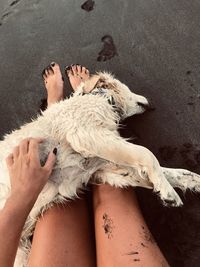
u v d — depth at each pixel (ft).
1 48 3.20
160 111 2.64
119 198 2.15
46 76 2.92
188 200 2.41
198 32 2.74
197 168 2.48
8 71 3.12
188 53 2.72
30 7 3.22
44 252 2.02
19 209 1.87
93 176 2.23
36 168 1.98
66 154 2.19
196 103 2.60
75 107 2.27
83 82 2.62
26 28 3.18
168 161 2.54
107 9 2.98
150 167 2.06
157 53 2.78
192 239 2.37
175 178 2.24
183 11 2.81
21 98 3.02
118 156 2.11
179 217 2.41
